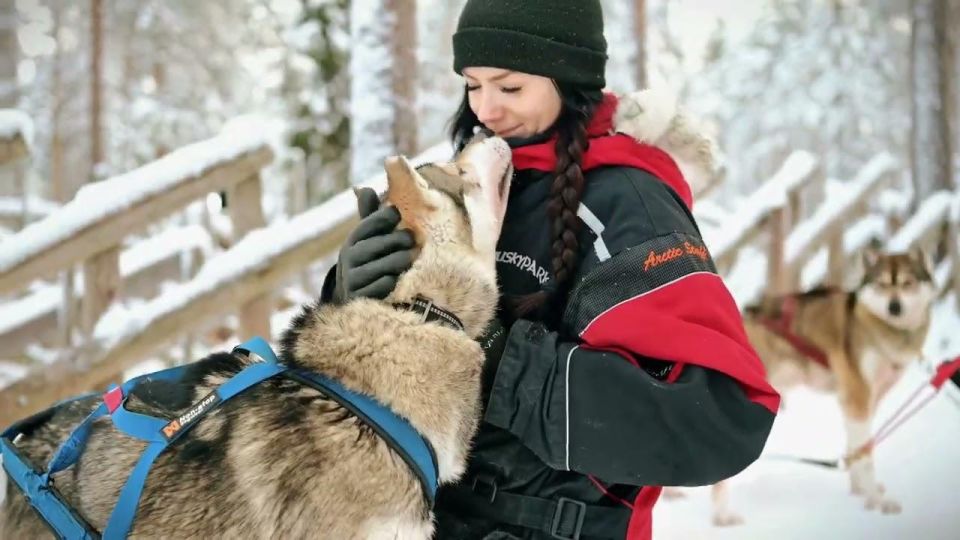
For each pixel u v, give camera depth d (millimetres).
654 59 19656
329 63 13680
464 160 2156
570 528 1866
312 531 1912
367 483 1916
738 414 1741
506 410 1810
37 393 4352
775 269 8227
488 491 1952
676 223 1873
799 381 5551
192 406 2037
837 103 21312
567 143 1979
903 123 22266
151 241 6941
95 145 16469
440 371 2000
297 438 1958
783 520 4719
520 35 2004
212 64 20375
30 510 2223
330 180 13469
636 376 1702
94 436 2125
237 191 5051
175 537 1941
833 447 6105
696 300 1776
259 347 2246
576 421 1739
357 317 2016
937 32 13250
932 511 4828
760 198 8250
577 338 1854
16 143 5016
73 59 20891
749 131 23422
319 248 5113
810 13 22891
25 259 4254
